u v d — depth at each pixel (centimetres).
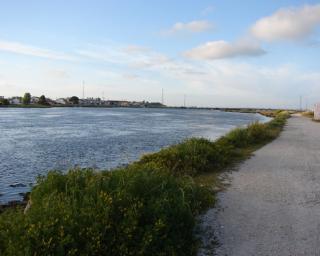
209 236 657
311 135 2705
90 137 3066
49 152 2184
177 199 679
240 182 1068
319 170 1262
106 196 591
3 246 482
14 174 1559
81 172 778
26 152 2184
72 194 634
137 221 555
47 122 5116
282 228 695
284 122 4559
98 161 1872
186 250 585
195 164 1222
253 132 2233
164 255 536
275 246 616
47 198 614
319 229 691
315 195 923
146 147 2431
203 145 1409
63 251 474
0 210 936
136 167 866
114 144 2588
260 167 1315
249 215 768
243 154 1633
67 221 514
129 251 520
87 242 496
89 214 537
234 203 851
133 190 661
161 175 812
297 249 604
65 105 17888
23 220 527
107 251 508
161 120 6369
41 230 492
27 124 4631
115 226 540
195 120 6606
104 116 7656
